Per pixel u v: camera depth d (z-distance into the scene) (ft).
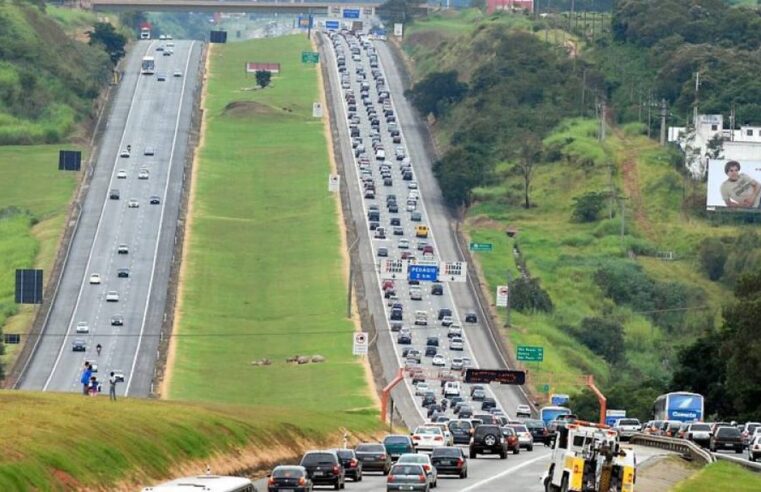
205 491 551.18
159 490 552.00
